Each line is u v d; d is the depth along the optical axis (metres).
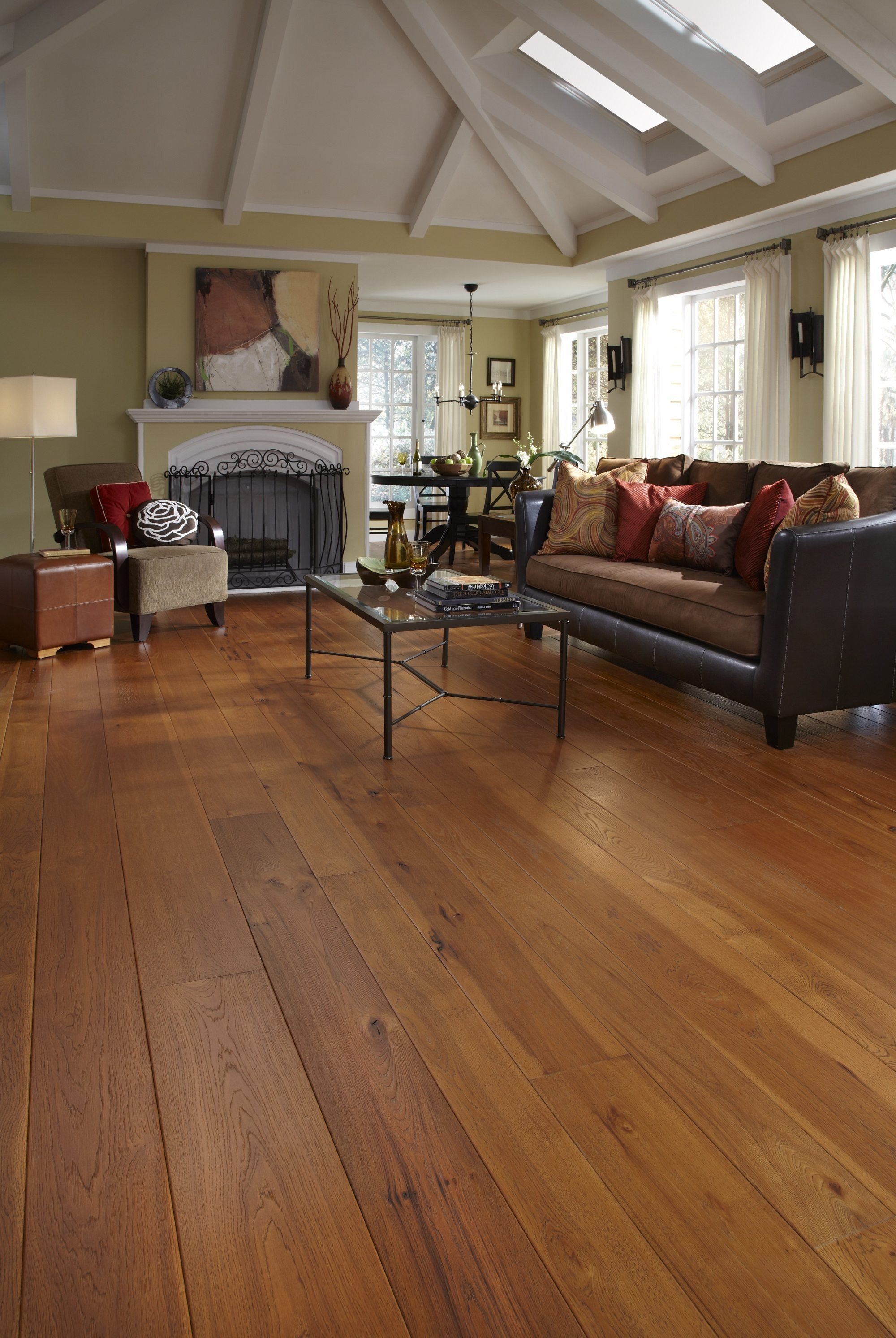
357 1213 1.35
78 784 3.01
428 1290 1.23
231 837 2.61
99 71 5.44
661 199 6.54
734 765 3.21
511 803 2.87
